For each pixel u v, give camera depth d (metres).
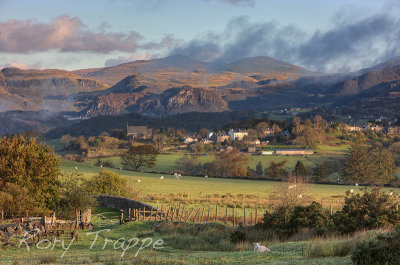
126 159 147.38
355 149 140.12
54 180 41.38
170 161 190.38
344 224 25.50
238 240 24.92
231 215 45.44
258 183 105.19
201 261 16.62
